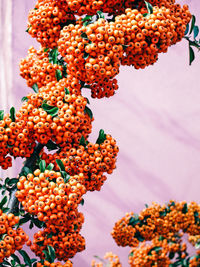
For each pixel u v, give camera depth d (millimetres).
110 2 455
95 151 460
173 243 679
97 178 460
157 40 445
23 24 850
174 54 849
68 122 445
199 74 848
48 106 448
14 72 865
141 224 669
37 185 439
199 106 862
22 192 445
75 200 438
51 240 458
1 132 444
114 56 434
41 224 460
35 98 454
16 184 471
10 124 446
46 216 436
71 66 451
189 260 687
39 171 449
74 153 457
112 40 429
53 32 471
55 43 479
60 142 460
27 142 454
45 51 491
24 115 450
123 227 656
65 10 469
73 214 442
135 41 444
